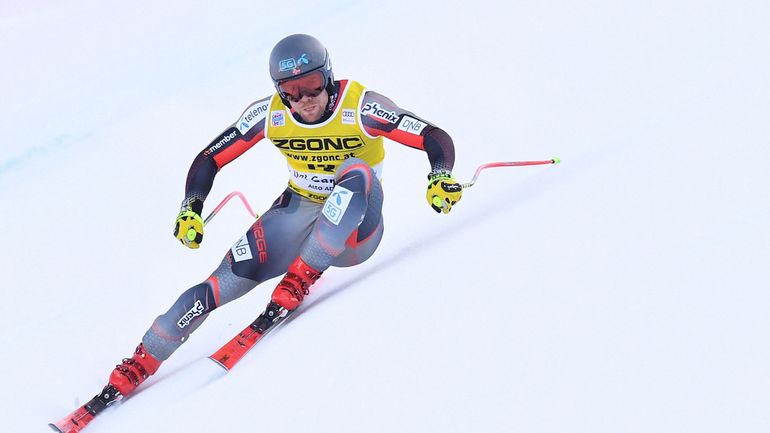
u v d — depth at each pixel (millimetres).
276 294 13148
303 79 13391
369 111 14258
